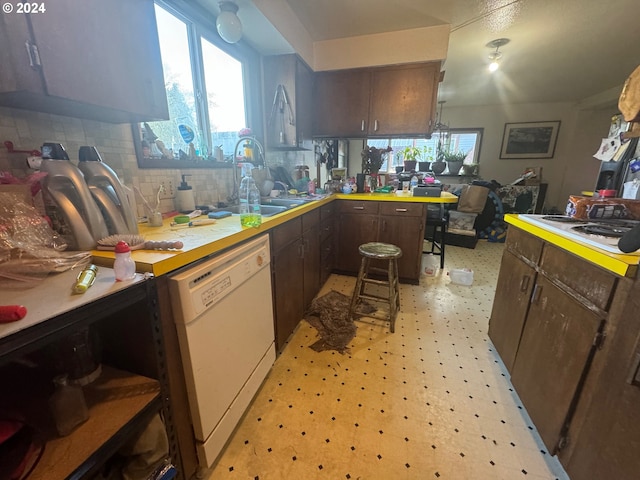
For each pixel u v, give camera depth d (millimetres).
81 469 572
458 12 2197
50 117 1002
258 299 1254
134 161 1337
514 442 1155
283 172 2627
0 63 670
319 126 2896
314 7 2125
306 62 2570
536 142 5246
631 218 1265
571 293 967
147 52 1068
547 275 1126
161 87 1146
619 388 734
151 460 761
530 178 4617
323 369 1559
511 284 1455
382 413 1282
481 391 1413
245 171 1993
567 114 5031
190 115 1739
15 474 545
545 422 1043
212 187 1892
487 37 2629
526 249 1321
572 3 2068
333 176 3045
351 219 2674
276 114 2453
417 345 1772
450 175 5270
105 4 889
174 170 1575
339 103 2805
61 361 755
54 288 623
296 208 1716
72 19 791
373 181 2887
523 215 1471
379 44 2592
